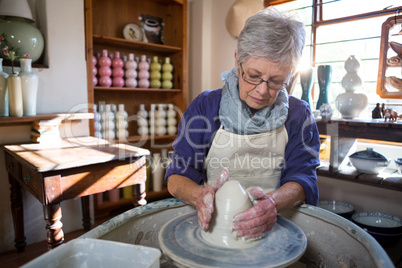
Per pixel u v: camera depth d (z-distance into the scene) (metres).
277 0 2.62
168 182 1.09
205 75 3.14
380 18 2.13
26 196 2.14
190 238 0.81
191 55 3.21
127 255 0.59
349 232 0.85
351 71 2.00
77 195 1.58
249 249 0.75
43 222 2.24
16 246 2.04
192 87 3.24
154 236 1.00
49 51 2.13
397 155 2.10
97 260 0.61
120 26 2.75
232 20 2.72
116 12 2.72
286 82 0.95
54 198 1.49
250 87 0.93
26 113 1.93
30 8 2.20
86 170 1.60
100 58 2.51
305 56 2.51
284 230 0.85
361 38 2.23
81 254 0.61
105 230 0.83
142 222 0.96
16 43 1.93
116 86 2.59
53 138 2.05
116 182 1.73
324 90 2.14
